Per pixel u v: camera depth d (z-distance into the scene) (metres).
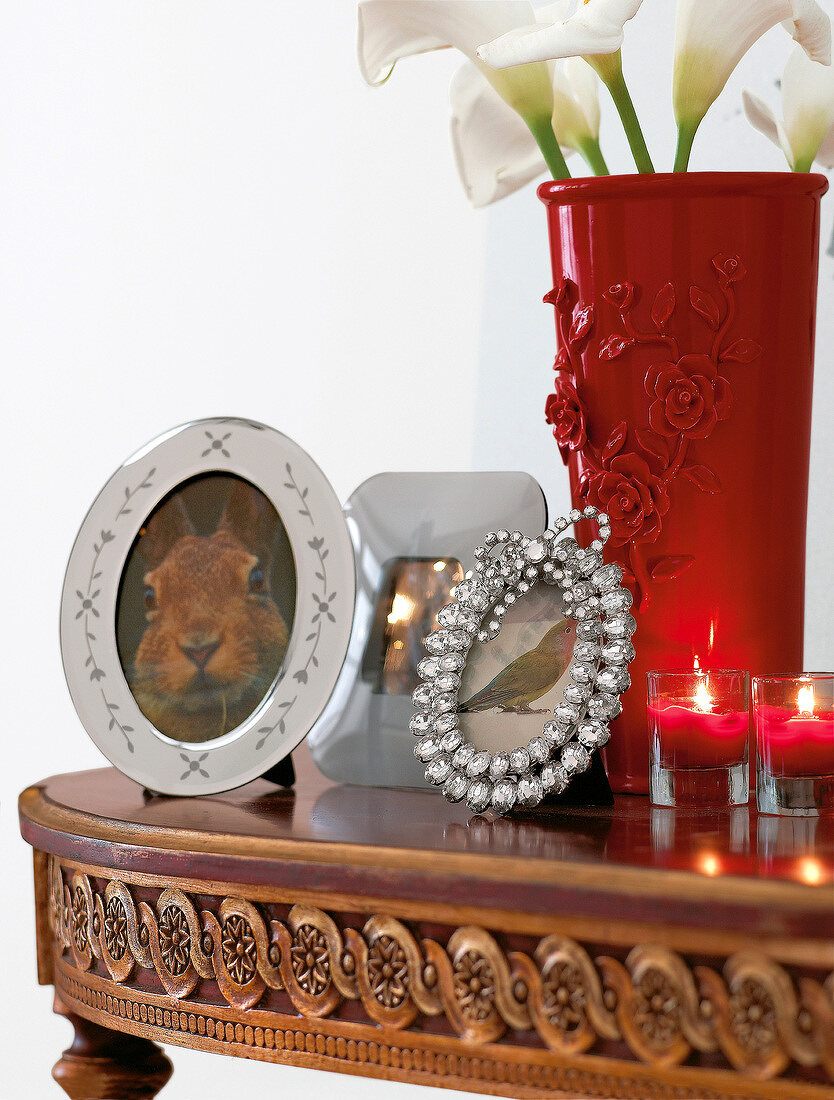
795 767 0.67
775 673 0.75
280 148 1.22
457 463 1.13
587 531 0.76
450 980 0.58
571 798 0.70
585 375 0.75
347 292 1.19
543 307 1.08
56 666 1.36
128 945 0.68
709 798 0.69
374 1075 0.60
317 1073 1.20
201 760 0.75
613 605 0.69
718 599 0.73
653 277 0.72
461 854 0.57
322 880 0.59
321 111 1.20
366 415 1.18
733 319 0.72
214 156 1.26
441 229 1.13
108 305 1.33
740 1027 0.51
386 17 0.76
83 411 1.35
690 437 0.72
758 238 0.72
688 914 0.51
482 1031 0.57
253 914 0.63
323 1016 0.61
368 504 0.86
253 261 1.24
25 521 1.37
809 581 0.96
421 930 0.58
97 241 1.33
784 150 0.83
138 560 0.76
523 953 0.56
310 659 0.76
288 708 0.76
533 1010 0.56
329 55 1.19
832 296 0.95
